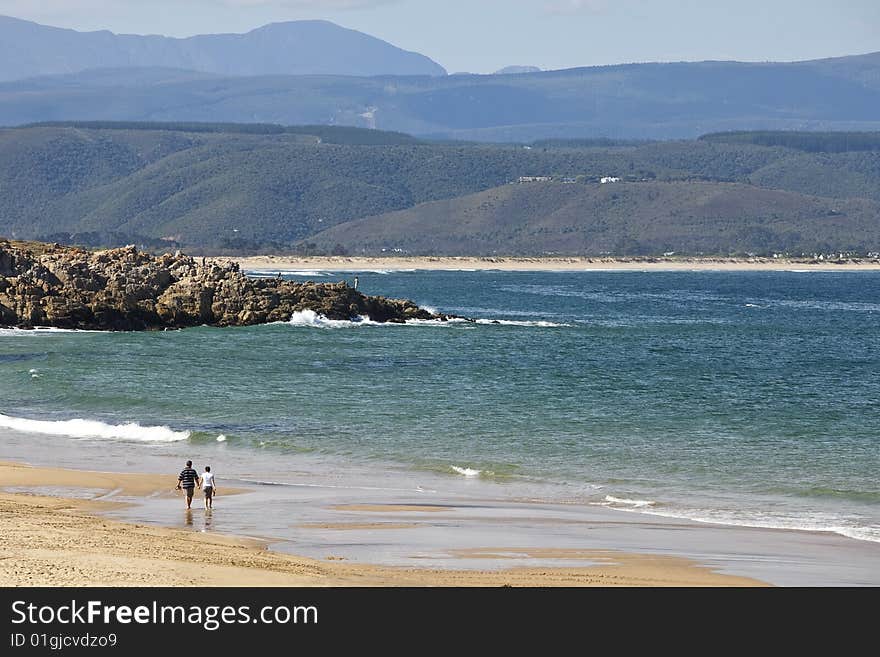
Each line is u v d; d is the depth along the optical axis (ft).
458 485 159.63
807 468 176.45
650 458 183.83
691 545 119.75
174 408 235.40
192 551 102.68
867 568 109.91
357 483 159.33
